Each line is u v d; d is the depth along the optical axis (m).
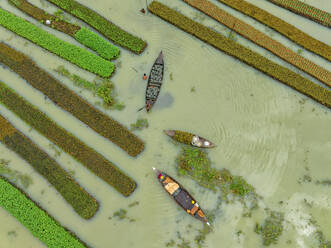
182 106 20.89
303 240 18.56
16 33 22.39
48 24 22.45
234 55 21.23
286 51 21.12
